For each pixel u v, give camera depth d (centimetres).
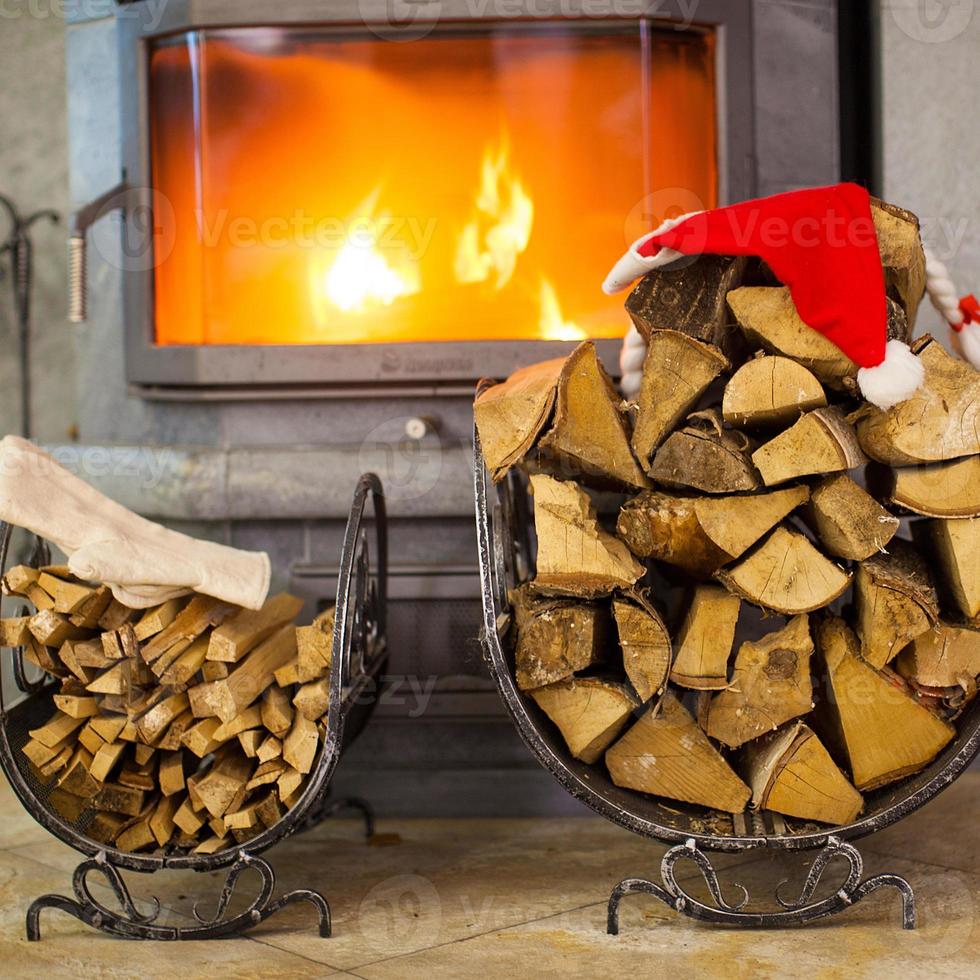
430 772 200
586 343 148
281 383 200
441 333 203
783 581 146
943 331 202
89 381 217
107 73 209
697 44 201
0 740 151
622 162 201
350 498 197
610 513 193
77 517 156
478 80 200
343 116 201
